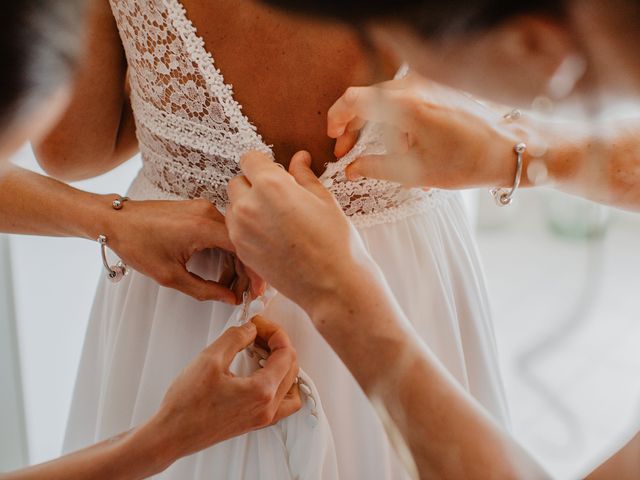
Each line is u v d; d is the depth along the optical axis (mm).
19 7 483
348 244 651
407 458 634
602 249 675
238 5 742
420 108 707
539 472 584
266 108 801
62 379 1741
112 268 870
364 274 639
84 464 733
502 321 725
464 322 918
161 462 755
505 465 581
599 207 676
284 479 818
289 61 768
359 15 469
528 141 701
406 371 613
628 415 634
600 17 440
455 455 593
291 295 668
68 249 1681
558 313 682
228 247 798
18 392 1668
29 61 498
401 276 853
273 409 773
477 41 461
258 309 829
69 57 522
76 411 1077
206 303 895
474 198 1059
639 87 481
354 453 865
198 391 735
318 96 789
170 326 897
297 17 487
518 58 468
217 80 780
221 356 744
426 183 766
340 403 856
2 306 1609
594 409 650
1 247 1580
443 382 610
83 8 531
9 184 886
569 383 660
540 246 700
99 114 941
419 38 468
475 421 596
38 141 958
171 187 891
